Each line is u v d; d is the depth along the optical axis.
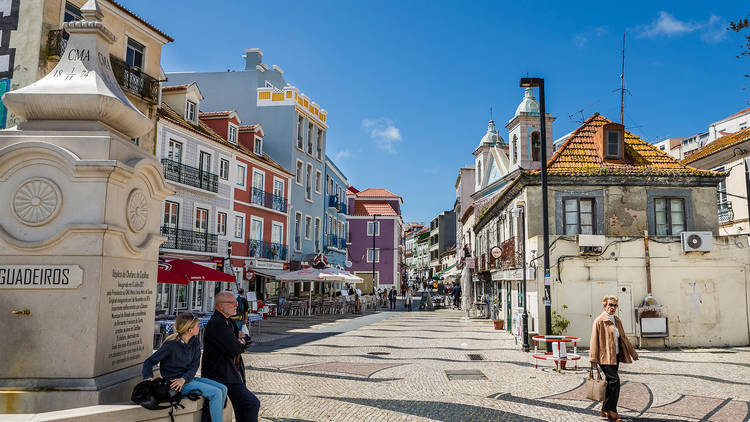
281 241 34.78
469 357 12.94
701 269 15.44
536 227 16.89
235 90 38.31
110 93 5.18
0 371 4.73
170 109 25.69
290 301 31.27
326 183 44.84
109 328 4.95
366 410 7.56
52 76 5.25
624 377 10.22
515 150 25.98
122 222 5.17
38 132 4.98
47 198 4.86
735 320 15.33
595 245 15.26
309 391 8.88
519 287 18.27
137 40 19.94
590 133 19.30
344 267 50.03
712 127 43.34
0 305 4.78
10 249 4.81
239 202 29.20
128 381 5.12
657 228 16.89
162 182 5.93
